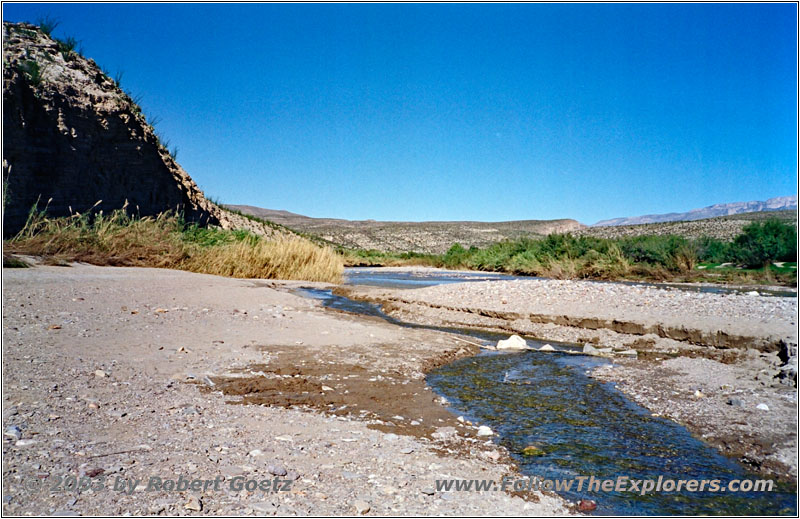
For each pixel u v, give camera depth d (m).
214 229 25.41
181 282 13.34
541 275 24.75
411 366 6.39
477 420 4.64
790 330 7.29
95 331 6.84
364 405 4.80
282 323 8.56
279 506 2.79
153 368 5.41
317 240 43.56
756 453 3.89
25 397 4.12
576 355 7.50
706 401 5.05
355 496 2.97
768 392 5.20
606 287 12.07
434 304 11.47
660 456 3.88
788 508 3.15
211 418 4.10
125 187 23.19
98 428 3.67
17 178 18.36
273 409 4.47
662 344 7.91
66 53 23.64
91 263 16.06
